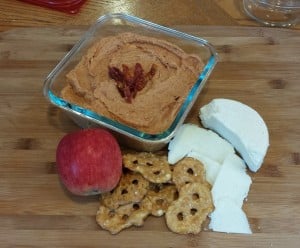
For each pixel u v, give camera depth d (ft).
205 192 1.16
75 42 1.55
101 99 1.22
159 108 1.21
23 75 1.47
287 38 1.55
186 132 1.28
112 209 1.17
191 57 1.32
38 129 1.35
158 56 1.32
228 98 1.41
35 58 1.51
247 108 1.30
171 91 1.24
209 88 1.43
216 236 1.14
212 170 1.23
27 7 1.71
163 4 1.71
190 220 1.14
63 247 1.13
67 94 1.25
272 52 1.52
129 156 1.22
